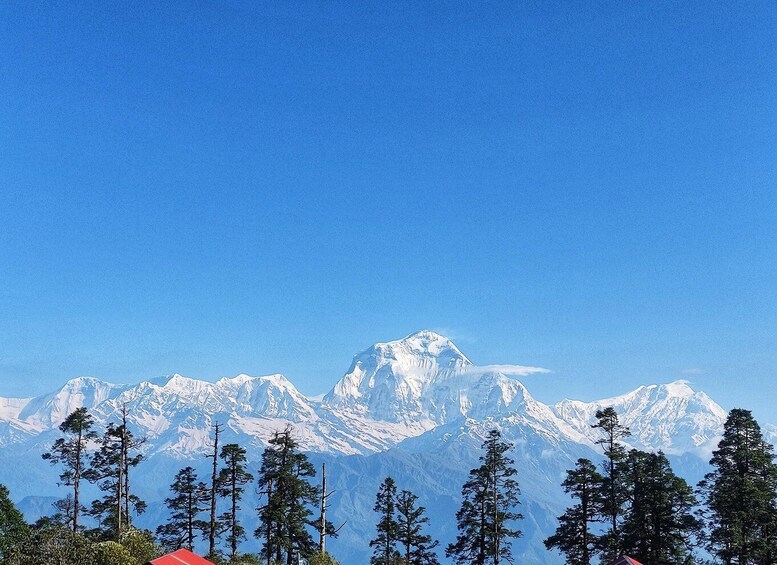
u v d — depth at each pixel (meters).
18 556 64.75
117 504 83.81
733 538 77.50
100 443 85.69
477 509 92.00
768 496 80.19
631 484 82.75
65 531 67.88
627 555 79.19
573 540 83.88
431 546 100.69
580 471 84.81
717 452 86.25
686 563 80.94
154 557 73.31
